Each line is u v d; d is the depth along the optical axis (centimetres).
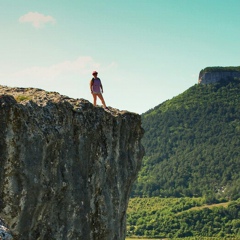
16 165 2220
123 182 3106
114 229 2953
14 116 2222
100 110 2927
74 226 2575
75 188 2581
